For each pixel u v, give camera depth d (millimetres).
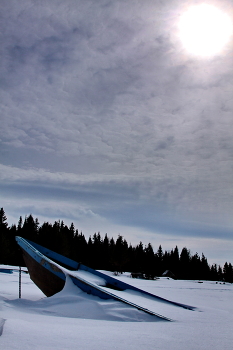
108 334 4070
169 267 73375
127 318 6035
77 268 11281
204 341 4012
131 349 3215
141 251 62844
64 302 6930
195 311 7965
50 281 8820
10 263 42531
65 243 46250
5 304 6523
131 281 25359
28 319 5168
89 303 6695
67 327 4469
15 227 57094
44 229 50469
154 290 16875
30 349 2830
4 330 3557
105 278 10438
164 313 6988
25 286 12883
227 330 5180
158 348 3373
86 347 3137
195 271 75500
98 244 61094
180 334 4508
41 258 9172
